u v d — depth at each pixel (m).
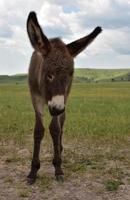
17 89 82.69
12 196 7.57
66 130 14.96
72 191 7.87
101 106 29.38
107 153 11.27
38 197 7.52
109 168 9.58
